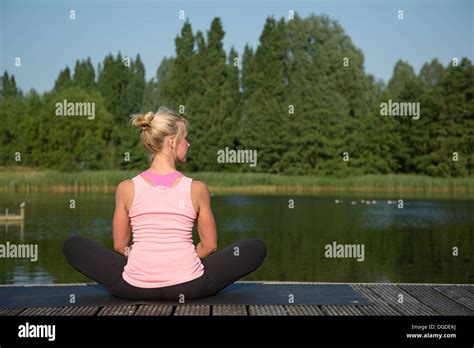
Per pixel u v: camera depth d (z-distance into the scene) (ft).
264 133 137.80
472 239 60.23
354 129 135.74
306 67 152.56
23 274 40.40
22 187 117.39
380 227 70.69
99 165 142.10
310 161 133.80
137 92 175.52
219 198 110.63
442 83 134.31
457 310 9.81
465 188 123.44
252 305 9.77
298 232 66.64
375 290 11.28
